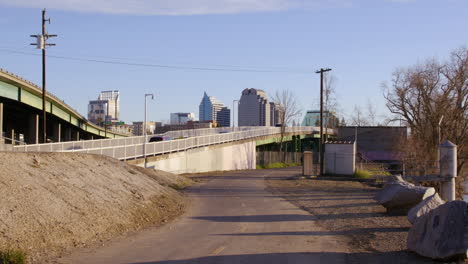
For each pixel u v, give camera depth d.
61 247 10.63
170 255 10.43
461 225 9.97
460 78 48.25
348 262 9.90
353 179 38.41
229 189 28.42
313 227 14.96
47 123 77.12
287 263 9.74
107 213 14.14
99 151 31.69
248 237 12.99
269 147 99.69
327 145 41.91
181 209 19.19
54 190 13.59
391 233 13.89
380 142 69.88
